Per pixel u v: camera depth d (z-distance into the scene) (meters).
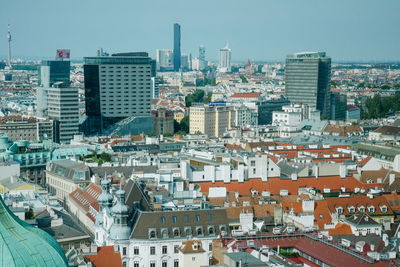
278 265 197.12
